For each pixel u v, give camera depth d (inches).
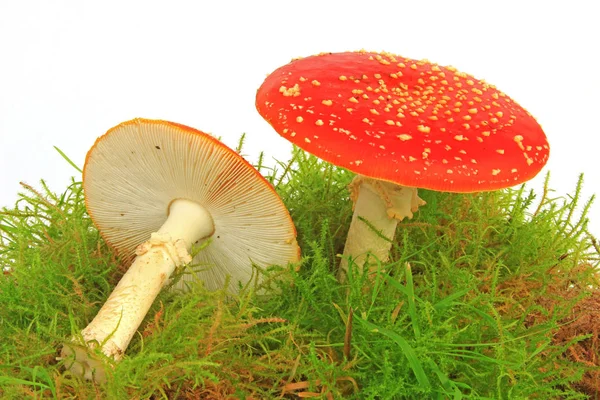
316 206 18.0
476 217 18.3
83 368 12.4
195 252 14.3
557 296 16.0
